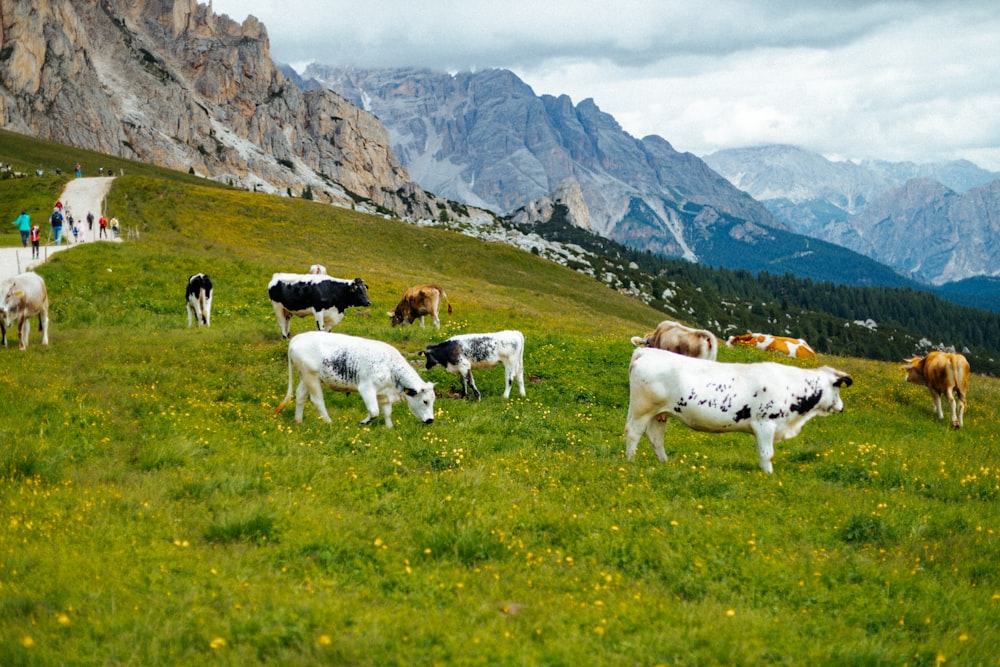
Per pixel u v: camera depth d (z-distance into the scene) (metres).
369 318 34.66
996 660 7.43
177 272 38.56
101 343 23.55
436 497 11.35
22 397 16.08
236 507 10.43
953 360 22.00
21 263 37.50
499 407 19.73
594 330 40.41
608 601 8.24
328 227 78.38
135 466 12.84
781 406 14.23
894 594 9.04
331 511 10.55
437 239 87.06
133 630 6.99
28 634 6.83
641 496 11.91
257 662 6.66
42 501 10.51
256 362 22.38
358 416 17.59
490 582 8.59
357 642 6.87
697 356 21.44
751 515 11.37
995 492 13.45
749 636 7.54
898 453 16.39
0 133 159.50
